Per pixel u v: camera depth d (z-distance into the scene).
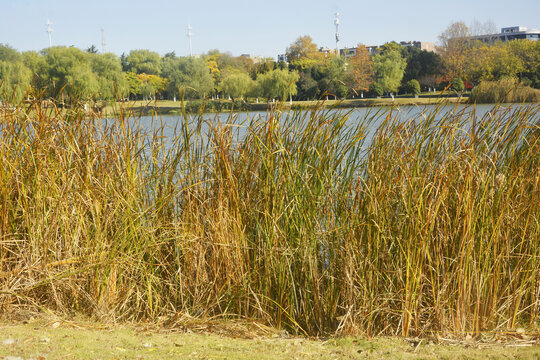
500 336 4.29
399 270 4.36
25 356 3.45
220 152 4.78
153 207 4.88
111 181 4.80
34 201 4.76
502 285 4.62
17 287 4.57
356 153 4.62
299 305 4.73
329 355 3.78
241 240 4.68
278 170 4.67
